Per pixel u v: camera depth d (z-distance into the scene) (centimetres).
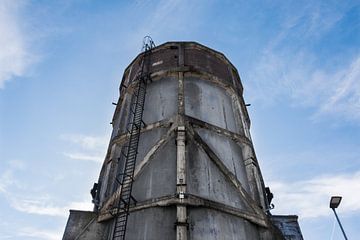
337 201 1584
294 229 1211
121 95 1755
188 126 1223
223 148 1297
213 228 963
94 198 1348
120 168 1258
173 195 990
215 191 1089
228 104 1585
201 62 1706
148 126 1302
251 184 1266
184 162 1082
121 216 1014
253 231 1069
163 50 1784
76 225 1118
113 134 1552
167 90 1488
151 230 947
